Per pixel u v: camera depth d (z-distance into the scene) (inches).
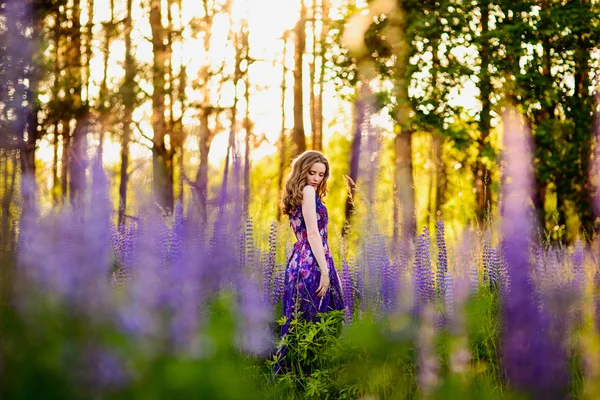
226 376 73.6
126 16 605.6
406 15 522.0
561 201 458.0
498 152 464.1
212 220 175.8
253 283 154.3
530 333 74.2
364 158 430.0
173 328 73.1
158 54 619.8
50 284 73.0
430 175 655.8
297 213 195.9
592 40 508.7
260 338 130.6
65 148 421.7
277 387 152.3
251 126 687.1
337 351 157.2
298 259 192.5
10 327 69.2
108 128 485.7
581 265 136.8
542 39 506.9
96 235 80.7
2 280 72.1
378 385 137.6
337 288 194.4
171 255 157.4
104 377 67.0
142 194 149.6
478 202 485.4
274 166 825.5
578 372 93.3
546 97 490.6
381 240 206.2
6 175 102.0
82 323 70.2
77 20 534.6
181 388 69.8
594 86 489.4
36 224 83.4
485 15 533.0
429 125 505.0
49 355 67.4
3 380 65.7
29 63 132.3
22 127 125.3
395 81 509.4
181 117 598.5
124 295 75.1
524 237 75.7
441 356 122.8
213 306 130.0
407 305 149.3
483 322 126.0
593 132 468.4
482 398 96.8
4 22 133.4
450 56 516.7
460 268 181.9
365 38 534.0
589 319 100.4
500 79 499.5
